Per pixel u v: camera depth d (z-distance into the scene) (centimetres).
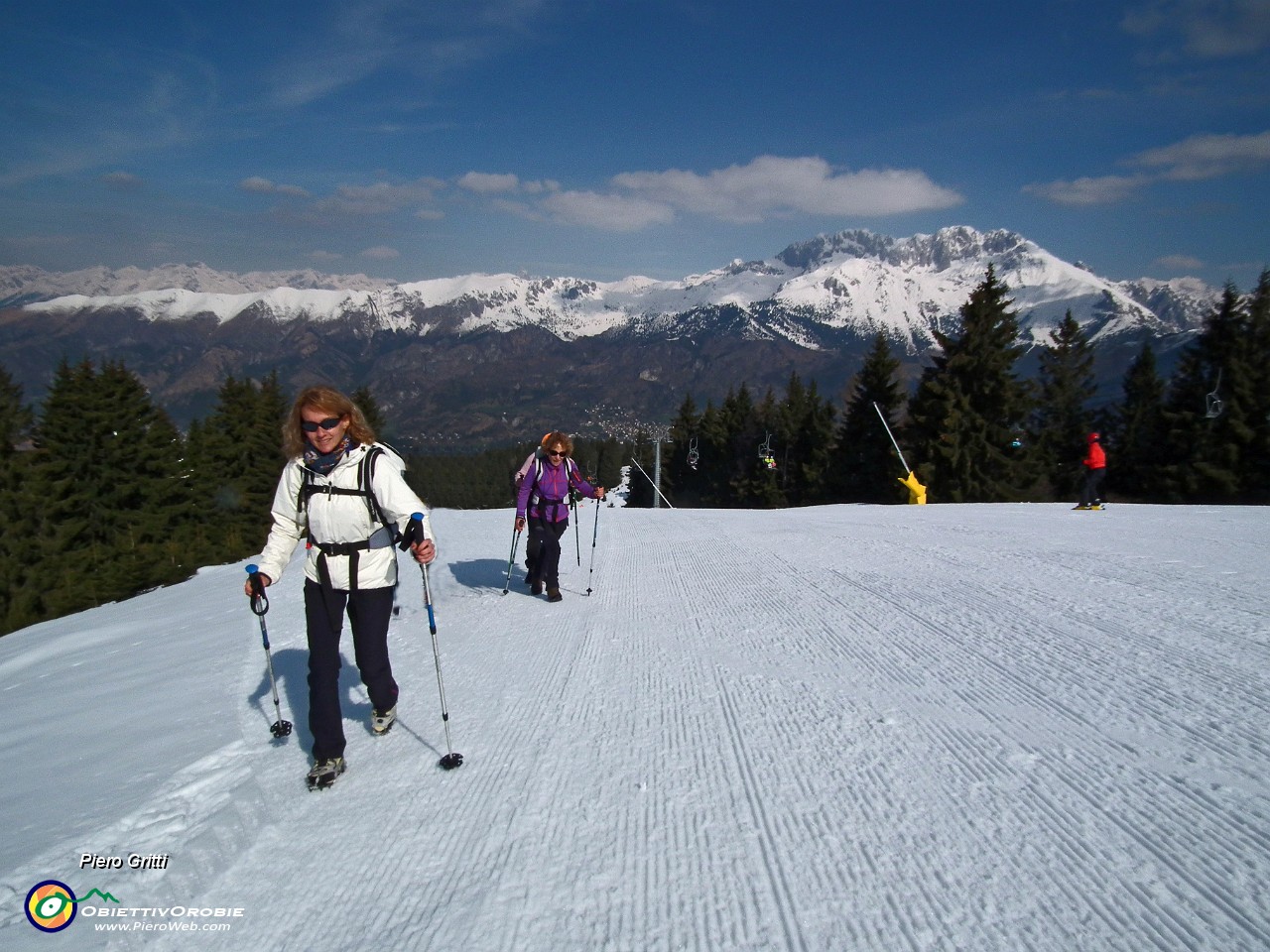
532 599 848
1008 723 413
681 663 559
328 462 401
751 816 335
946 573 815
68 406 3772
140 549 3575
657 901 280
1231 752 363
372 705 481
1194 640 533
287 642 707
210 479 4409
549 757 411
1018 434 4088
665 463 7712
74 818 354
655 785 370
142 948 267
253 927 278
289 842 338
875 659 534
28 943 266
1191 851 288
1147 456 3938
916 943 248
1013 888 273
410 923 276
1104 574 763
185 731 477
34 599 3275
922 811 329
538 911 278
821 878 287
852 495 4841
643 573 970
